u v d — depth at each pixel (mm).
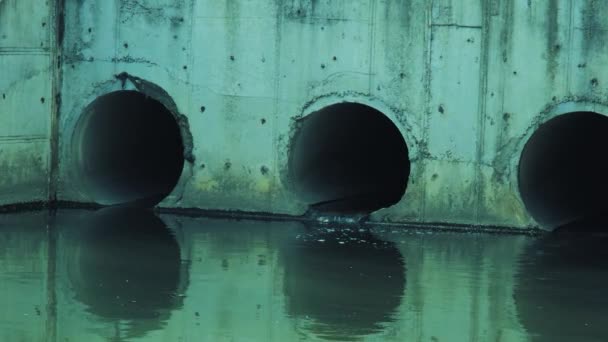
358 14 30516
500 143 29906
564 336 21453
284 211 31453
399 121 30547
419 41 30172
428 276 25531
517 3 29469
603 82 29078
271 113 31297
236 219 31484
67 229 29547
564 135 32406
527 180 30719
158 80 31953
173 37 31734
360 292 24141
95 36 32312
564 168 33375
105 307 22734
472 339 21172
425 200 30547
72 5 32406
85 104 32469
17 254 26672
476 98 29953
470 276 25594
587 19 29047
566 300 23812
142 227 30062
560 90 29406
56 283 24297
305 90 31062
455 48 29969
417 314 22656
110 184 34062
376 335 21297
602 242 29484
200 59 31594
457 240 29297
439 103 30203
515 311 22969
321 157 33969
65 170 32688
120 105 33969
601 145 35219
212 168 31750
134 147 35719
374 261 26812
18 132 31500
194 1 31500
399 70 30406
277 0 30969
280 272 25609
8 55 31016
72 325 21500
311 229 30406
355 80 30719
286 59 31094
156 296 23547
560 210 32312
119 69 32219
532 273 25922
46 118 32312
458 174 30266
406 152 39875
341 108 33312
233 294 23844
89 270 25422
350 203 33938
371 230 30438
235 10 31250
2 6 30734
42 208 32438
